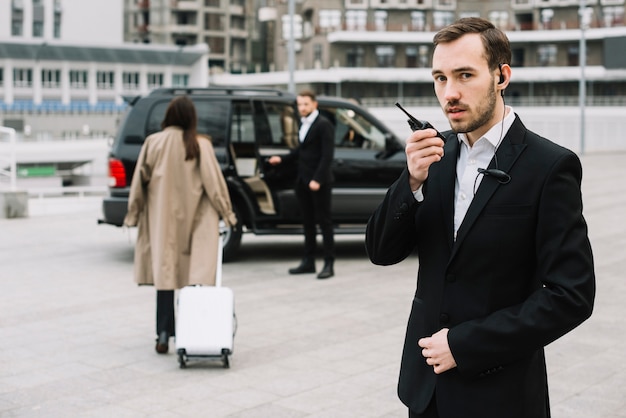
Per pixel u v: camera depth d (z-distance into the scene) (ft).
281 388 17.39
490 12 269.23
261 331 22.26
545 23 259.19
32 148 128.67
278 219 33.04
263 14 291.79
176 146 19.93
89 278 30.22
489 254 7.80
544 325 7.44
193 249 19.88
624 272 30.78
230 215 20.08
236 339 21.47
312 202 30.22
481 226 7.82
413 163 7.84
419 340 8.05
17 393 17.11
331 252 30.04
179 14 311.88
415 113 190.80
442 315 7.97
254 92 33.47
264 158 32.86
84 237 40.88
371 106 254.47
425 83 261.44
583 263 7.56
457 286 7.95
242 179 32.73
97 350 20.48
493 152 8.02
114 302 26.16
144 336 21.94
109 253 35.99
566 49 250.57
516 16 268.21
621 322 23.11
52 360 19.60
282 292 27.40
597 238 39.50
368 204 33.76
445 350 7.68
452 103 7.61
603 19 253.44
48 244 38.52
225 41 316.40
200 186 20.04
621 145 188.75
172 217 19.86
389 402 16.48
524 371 7.86
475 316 7.83
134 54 265.34
